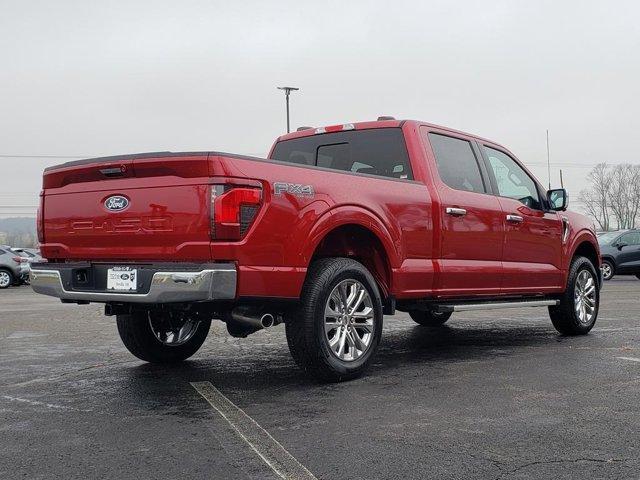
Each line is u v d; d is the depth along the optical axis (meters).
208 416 4.10
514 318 9.78
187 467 3.17
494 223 6.55
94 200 4.87
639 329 8.16
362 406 4.30
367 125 6.37
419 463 3.20
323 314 4.89
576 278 7.62
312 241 4.80
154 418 4.07
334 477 3.02
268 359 6.18
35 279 5.14
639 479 2.97
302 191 4.81
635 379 5.09
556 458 3.26
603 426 3.80
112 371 5.65
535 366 5.66
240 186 4.45
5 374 5.55
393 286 5.54
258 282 4.50
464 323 9.16
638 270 20.56
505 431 3.71
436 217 5.93
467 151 6.67
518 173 7.38
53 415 4.17
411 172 6.02
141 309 5.01
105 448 3.48
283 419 4.00
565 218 7.63
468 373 5.38
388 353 6.46
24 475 3.09
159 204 4.55
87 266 4.85
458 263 6.16
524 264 6.95
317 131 6.70
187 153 4.44
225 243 4.38
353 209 5.15
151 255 4.59
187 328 6.09
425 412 4.13
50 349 6.94
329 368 4.93
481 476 3.02
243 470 3.12
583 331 7.72
